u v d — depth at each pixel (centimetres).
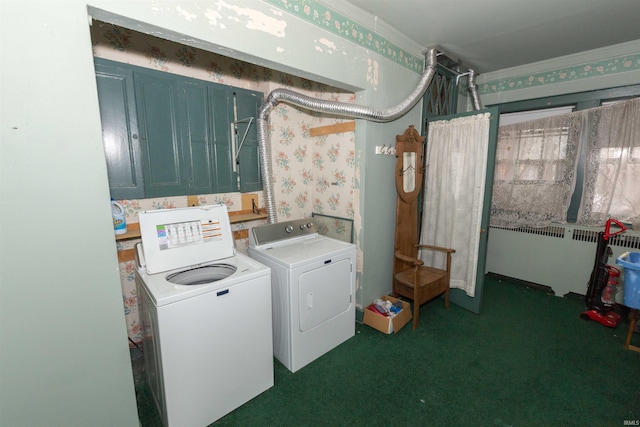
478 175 263
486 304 297
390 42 247
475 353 218
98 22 173
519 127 319
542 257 325
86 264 115
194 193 223
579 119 284
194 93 215
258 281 170
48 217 106
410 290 260
